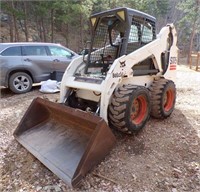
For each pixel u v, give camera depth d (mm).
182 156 3303
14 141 3768
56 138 3430
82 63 4234
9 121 4645
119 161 3123
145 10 25359
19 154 3395
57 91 6695
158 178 2824
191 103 5773
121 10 3553
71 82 3854
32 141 3537
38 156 3178
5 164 3178
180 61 23406
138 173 2908
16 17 17250
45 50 7168
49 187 2686
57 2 16469
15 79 6637
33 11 19578
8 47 6539
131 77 3861
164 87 4285
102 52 4062
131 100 3346
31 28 22719
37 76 6969
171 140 3727
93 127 3078
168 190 2629
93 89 3461
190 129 4156
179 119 4605
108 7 21406
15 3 18984
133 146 3500
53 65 7238
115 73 3451
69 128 3498
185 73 11781
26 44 6848
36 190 2660
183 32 29547
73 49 22375
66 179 2656
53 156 3098
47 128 3736
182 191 2617
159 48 4406
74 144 3172
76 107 4004
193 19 21234
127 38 3639
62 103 3770
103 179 2787
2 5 15727
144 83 4289
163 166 3061
